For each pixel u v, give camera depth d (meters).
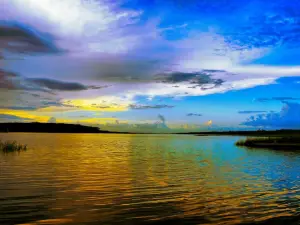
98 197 12.15
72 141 69.25
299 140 55.84
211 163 24.61
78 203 11.20
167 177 17.17
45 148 40.62
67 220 9.27
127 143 65.50
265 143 51.88
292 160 27.47
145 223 9.10
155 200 11.79
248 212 10.34
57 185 14.38
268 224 9.17
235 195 12.77
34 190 13.19
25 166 20.78
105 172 18.80
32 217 9.47
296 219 9.65
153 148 46.28
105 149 42.31
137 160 26.66
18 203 11.03
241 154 34.56
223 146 53.16
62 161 24.48
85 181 15.56
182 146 53.09
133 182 15.49
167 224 9.04
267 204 11.38
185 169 20.70
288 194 13.02
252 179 16.77
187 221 9.34
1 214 9.70
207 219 9.55
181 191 13.45
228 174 18.52
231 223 9.21
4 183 14.64
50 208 10.48
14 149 34.31
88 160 25.89
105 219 9.41
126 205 11.02
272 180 16.45
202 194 12.91
